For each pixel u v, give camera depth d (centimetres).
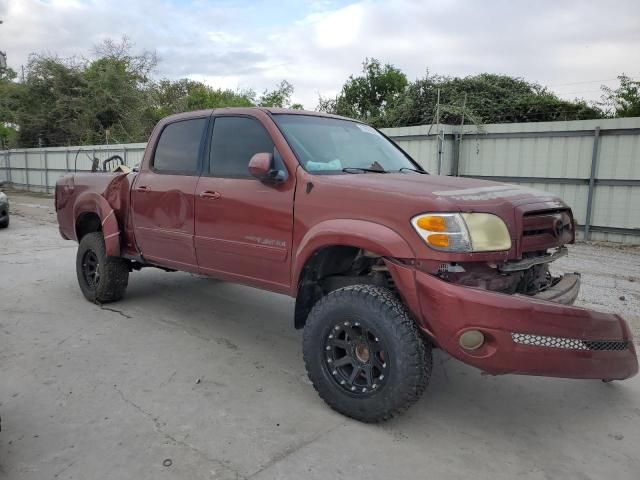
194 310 568
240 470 280
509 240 304
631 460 298
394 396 308
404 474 280
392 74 2770
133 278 704
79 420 330
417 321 307
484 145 1201
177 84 4541
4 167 2828
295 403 357
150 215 492
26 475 273
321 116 448
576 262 838
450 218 293
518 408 358
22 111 3038
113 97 2977
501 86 2075
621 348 310
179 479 272
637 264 823
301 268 353
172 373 404
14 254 879
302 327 384
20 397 360
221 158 433
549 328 284
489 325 282
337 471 281
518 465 291
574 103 1955
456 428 330
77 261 596
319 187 352
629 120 996
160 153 498
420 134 1241
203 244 436
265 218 382
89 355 437
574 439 320
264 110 416
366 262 371
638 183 1006
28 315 543
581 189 1077
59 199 624
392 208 313
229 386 383
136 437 311
